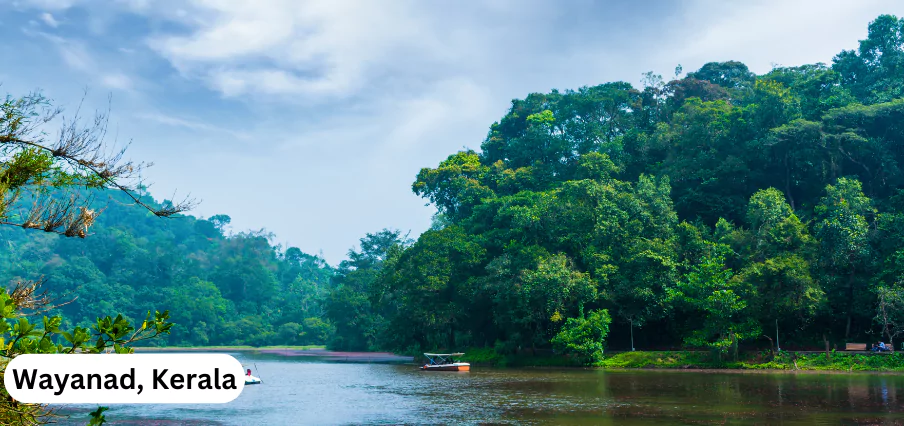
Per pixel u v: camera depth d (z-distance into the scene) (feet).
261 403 118.32
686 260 211.20
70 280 511.81
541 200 246.27
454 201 343.05
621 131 350.84
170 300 514.27
